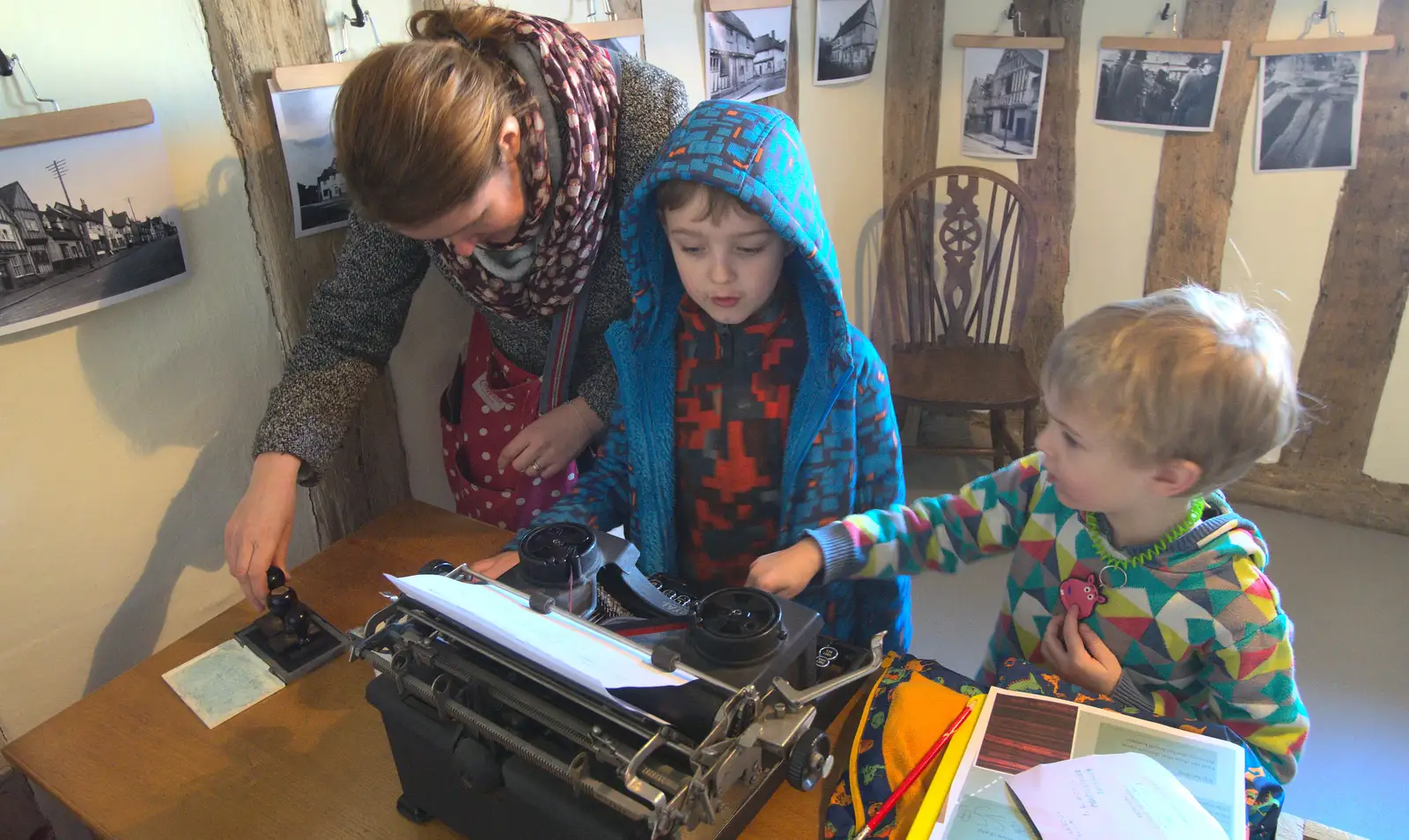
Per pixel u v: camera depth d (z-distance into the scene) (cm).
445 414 138
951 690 86
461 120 85
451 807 79
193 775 88
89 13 95
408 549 121
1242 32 226
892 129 273
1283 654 85
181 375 113
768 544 112
